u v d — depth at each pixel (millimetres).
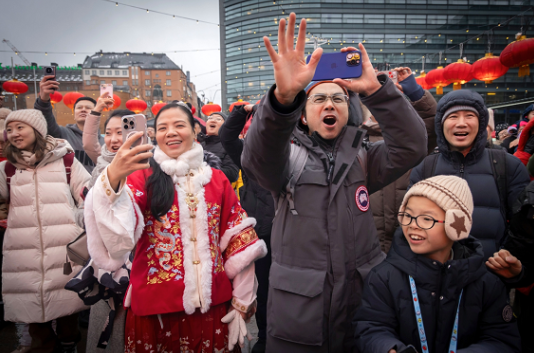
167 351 1416
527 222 1429
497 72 5668
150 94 49000
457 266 1206
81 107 3828
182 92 53844
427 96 2201
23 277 2178
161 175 1461
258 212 2576
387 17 31469
